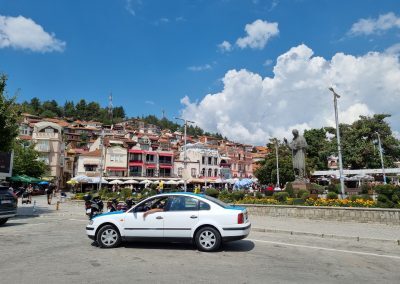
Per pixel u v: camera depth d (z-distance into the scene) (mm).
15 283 6242
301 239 12141
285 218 17625
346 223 15688
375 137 51938
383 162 48719
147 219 9648
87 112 165875
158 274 6918
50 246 10008
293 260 8516
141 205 10047
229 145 99812
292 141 24344
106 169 65438
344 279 6801
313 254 9383
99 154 66625
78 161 65562
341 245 10992
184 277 6703
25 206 27516
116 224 9766
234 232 9211
